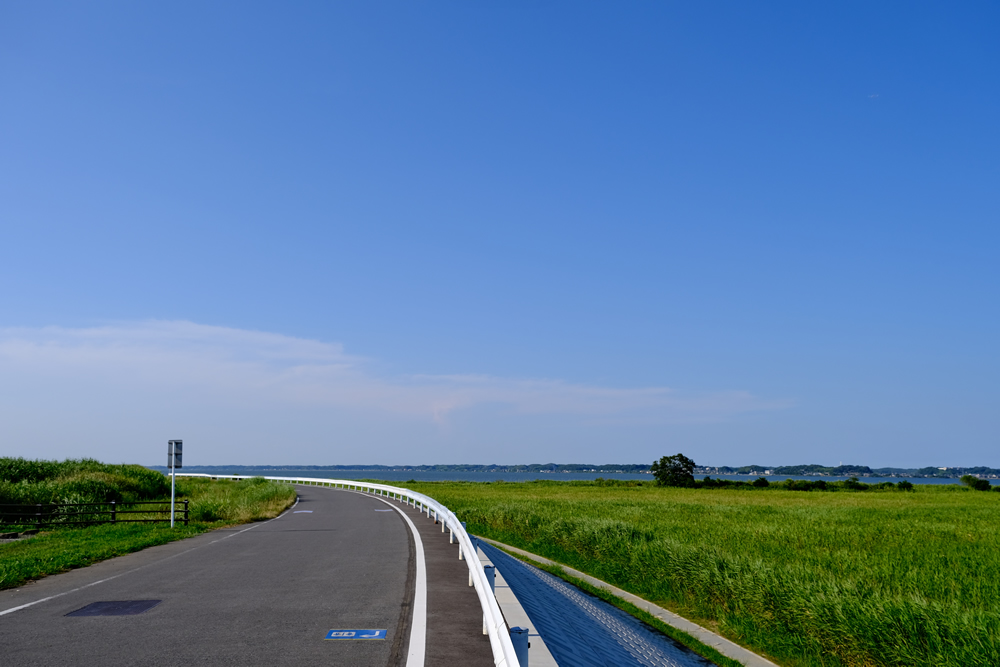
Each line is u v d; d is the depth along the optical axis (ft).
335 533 64.18
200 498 116.78
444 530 66.64
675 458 305.53
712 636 34.45
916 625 26.30
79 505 82.74
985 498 174.81
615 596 43.32
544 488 254.88
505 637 16.35
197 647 22.18
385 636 23.89
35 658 20.81
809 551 51.85
